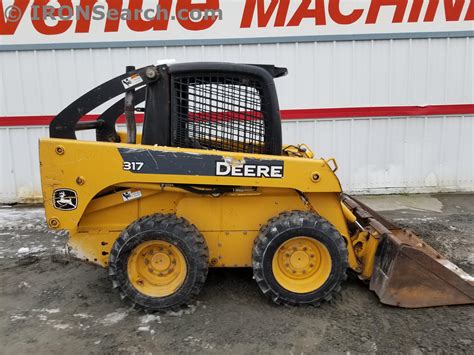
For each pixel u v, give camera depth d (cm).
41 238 495
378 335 287
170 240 306
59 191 309
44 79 627
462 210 587
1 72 622
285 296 316
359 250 350
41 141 304
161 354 270
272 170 310
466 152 672
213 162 307
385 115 653
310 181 313
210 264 338
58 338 290
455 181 680
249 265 339
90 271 399
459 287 317
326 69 639
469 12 626
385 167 672
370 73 642
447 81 648
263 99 321
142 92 410
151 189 326
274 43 629
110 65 629
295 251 319
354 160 668
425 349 272
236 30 624
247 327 298
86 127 392
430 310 316
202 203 332
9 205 654
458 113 657
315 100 648
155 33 621
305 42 630
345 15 624
